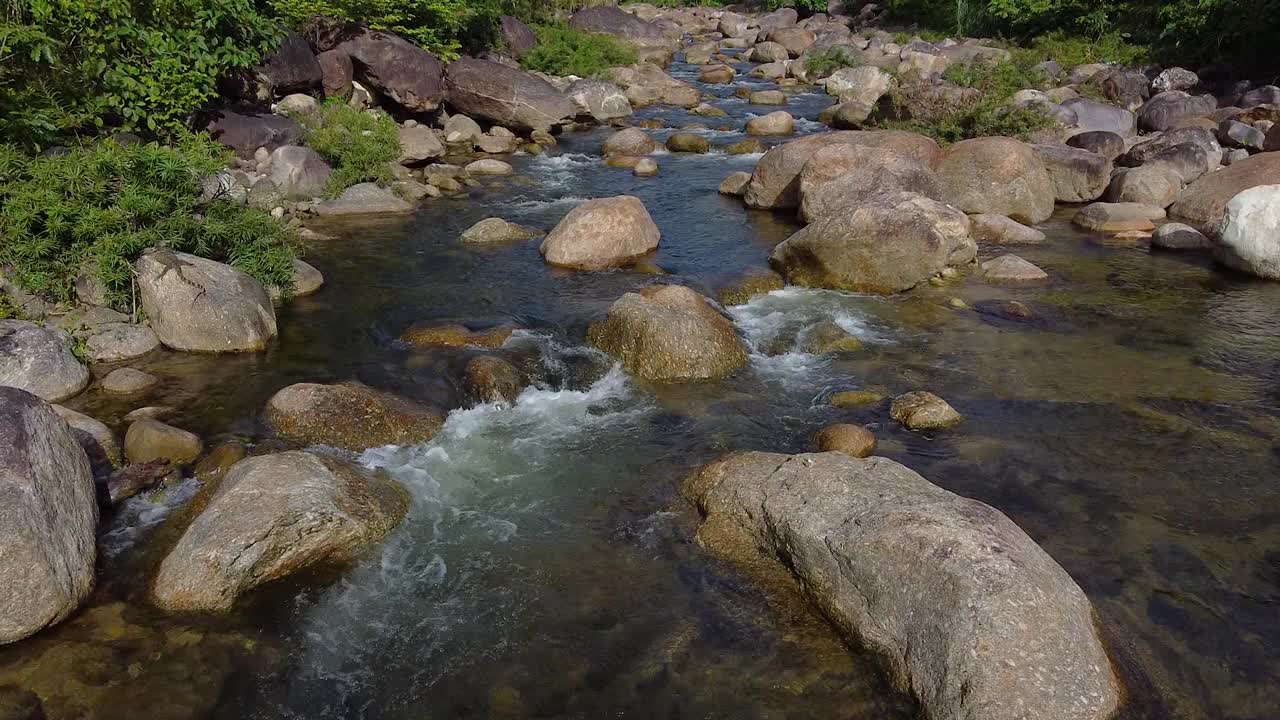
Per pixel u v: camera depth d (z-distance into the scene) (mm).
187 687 5324
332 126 16766
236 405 8617
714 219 15516
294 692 5344
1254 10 24703
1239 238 12641
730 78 31953
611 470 7777
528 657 5637
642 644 5730
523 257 13156
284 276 11211
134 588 6090
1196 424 8461
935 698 5020
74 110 12727
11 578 5441
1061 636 5066
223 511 6254
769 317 11180
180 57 14141
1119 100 24531
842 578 5801
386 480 7348
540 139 21219
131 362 9383
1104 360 9953
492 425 8523
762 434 8383
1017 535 5781
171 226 10242
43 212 9836
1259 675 5383
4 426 5965
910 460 7848
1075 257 13602
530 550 6676
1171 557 6480
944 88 21281
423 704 5289
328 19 19797
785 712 5191
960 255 12617
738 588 6227
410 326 10578
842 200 14562
